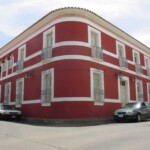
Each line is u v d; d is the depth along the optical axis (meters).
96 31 19.58
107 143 8.02
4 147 7.83
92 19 19.23
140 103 18.31
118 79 21.25
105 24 20.58
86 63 17.78
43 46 19.83
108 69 20.19
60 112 16.77
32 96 20.42
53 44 18.41
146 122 16.72
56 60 17.78
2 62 28.11
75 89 16.94
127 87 22.77
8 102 25.34
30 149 7.41
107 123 16.62
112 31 21.67
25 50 22.69
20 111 20.31
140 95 24.77
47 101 18.08
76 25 17.98
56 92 17.28
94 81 18.84
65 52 17.53
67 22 18.00
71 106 16.66
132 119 16.95
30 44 21.95
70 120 16.42
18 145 8.16
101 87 19.06
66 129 12.77
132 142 8.13
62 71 17.33
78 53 17.55
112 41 21.48
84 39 18.09
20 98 22.59
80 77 17.25
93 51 18.56
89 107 17.28
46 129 12.86
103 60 19.70
